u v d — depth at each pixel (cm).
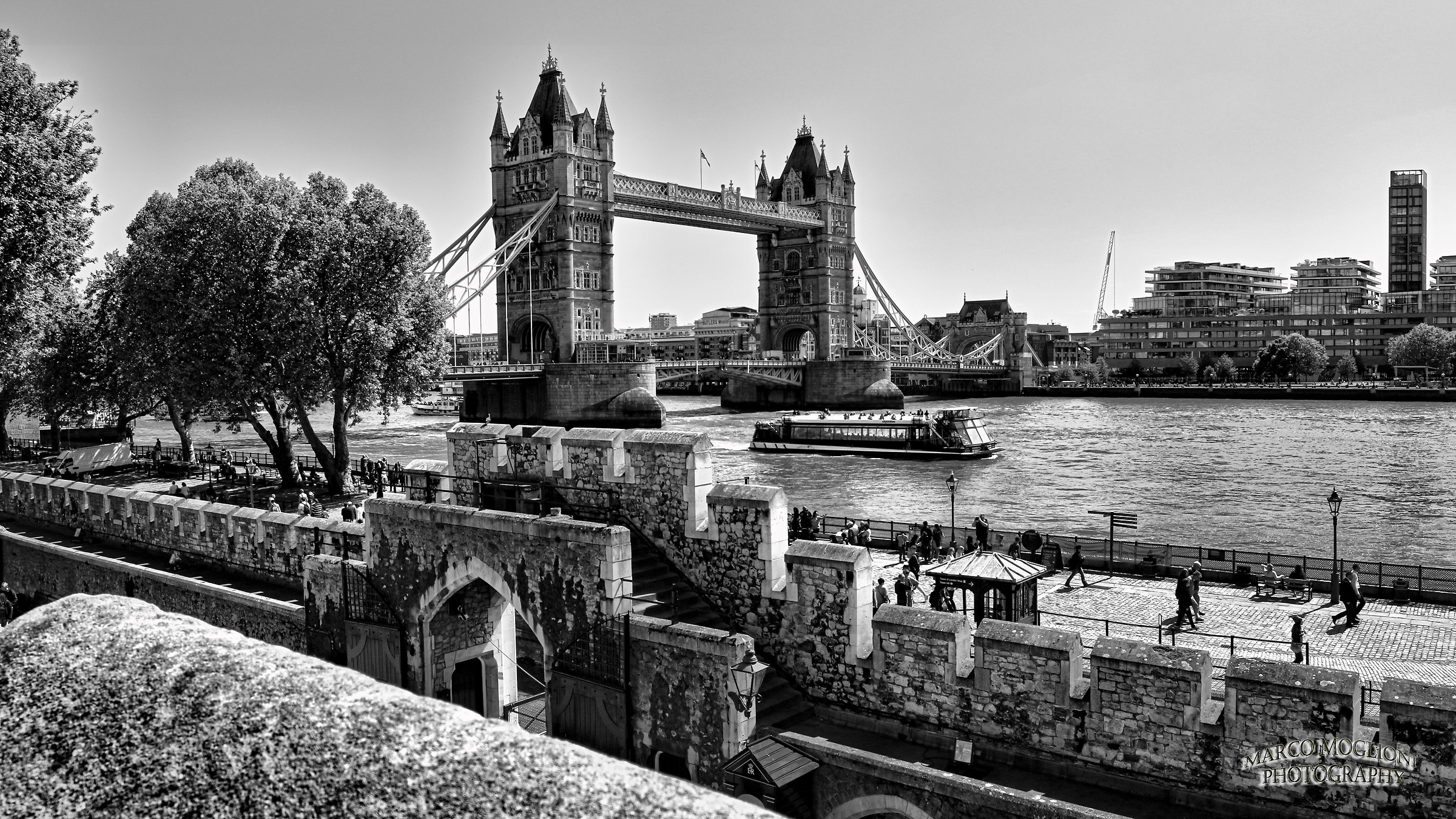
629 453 2405
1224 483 9688
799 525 4744
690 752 2011
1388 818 1477
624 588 2148
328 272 5975
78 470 6925
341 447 6081
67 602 764
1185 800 1633
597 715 2162
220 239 5759
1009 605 2509
